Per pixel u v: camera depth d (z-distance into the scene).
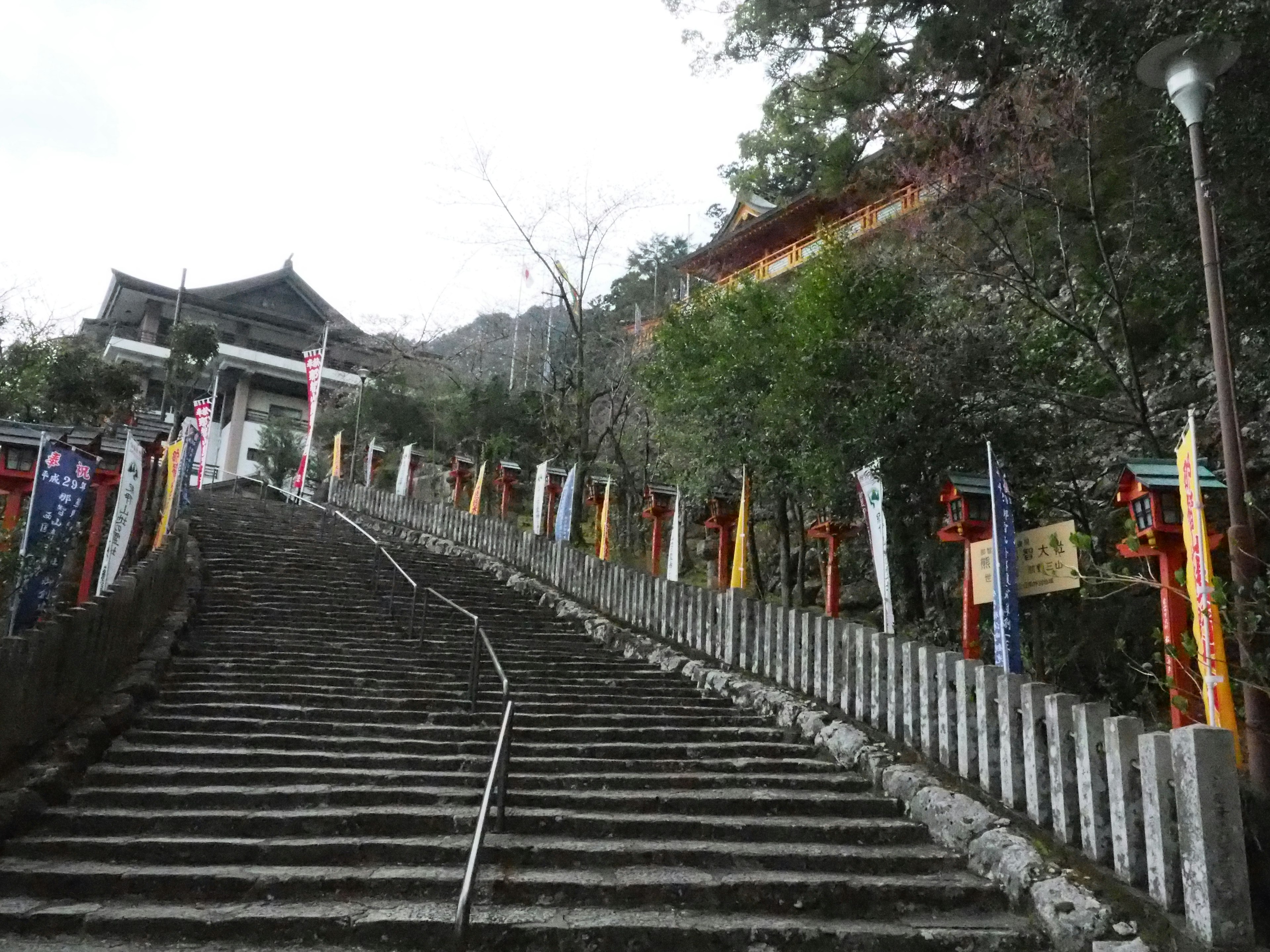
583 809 6.85
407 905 5.32
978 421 9.98
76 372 19.69
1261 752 5.05
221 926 4.97
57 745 7.05
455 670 10.45
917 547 11.66
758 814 6.95
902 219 13.69
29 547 8.70
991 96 12.54
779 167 23.77
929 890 5.66
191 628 11.41
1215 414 10.43
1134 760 5.46
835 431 10.69
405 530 22.23
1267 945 4.64
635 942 5.05
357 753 7.77
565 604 14.38
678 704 9.76
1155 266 10.35
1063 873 5.49
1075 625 9.79
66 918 4.98
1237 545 5.32
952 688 7.40
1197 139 6.11
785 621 10.02
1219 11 7.30
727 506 14.50
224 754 7.37
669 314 15.34
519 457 28.98
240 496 28.42
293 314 46.62
